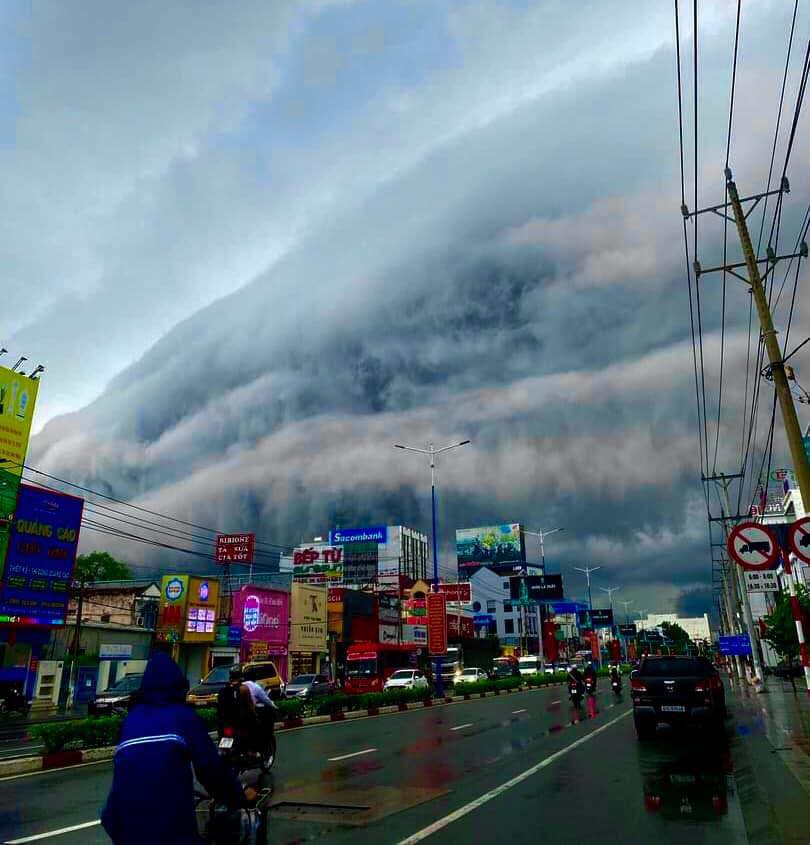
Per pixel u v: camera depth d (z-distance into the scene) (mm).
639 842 6812
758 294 14453
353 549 132250
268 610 47781
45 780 11531
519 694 40500
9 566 32562
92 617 52344
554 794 9336
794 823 7164
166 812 3055
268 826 7719
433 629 35875
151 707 3354
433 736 17203
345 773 11422
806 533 11172
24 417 34781
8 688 31594
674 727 17797
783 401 13602
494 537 149500
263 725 11320
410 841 7023
